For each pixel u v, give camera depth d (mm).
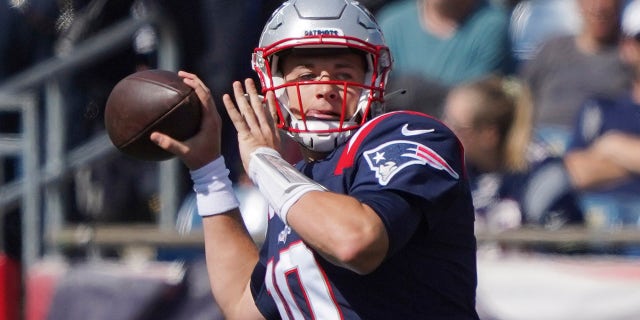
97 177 23406
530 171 20219
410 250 9898
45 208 22406
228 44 23375
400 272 9922
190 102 11375
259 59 11016
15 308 20469
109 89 23625
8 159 23031
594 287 17922
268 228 10906
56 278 20438
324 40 10508
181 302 19750
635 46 21797
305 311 10352
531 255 18797
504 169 20438
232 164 23297
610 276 17891
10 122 22891
